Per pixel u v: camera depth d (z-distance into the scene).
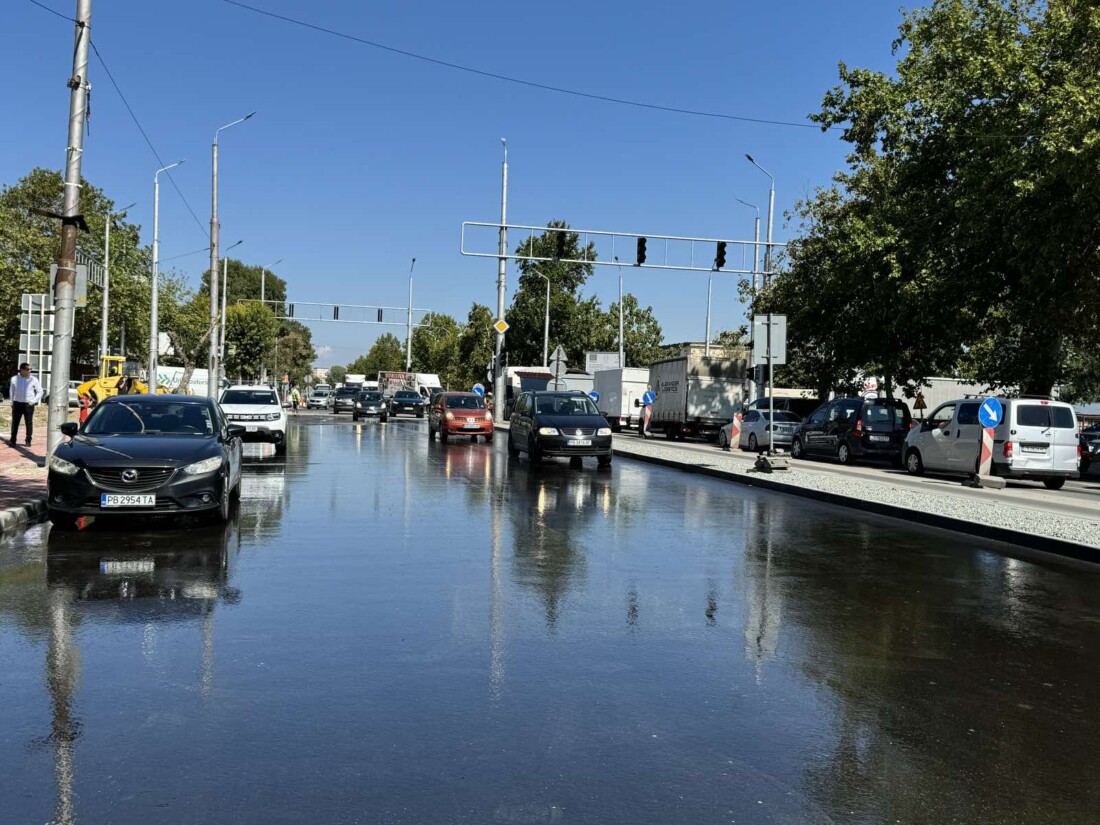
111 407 11.91
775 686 5.26
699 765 4.11
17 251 49.94
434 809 3.63
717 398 38.00
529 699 4.93
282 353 119.94
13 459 17.48
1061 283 23.22
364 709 4.74
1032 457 19.70
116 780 3.85
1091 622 7.07
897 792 3.88
